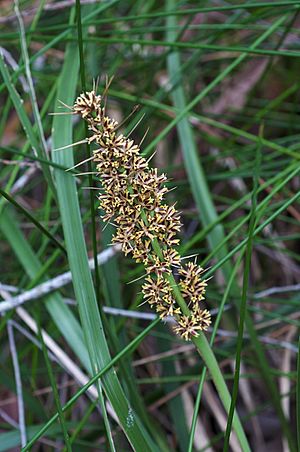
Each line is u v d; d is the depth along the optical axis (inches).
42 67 31.5
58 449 25.2
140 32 26.3
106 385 15.9
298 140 30.7
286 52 20.2
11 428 23.6
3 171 27.3
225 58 31.5
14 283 26.9
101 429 22.1
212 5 33.3
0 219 20.9
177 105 25.6
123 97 25.5
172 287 14.0
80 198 25.9
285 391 24.1
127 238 13.7
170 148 31.2
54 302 20.1
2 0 30.9
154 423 23.9
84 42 23.8
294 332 25.4
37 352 24.4
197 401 16.0
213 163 31.0
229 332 25.0
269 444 26.6
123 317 22.1
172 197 29.2
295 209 29.3
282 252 27.3
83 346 19.4
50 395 26.0
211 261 27.7
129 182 13.5
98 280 17.7
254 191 14.4
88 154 16.4
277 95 33.0
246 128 30.6
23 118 18.8
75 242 16.8
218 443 25.6
